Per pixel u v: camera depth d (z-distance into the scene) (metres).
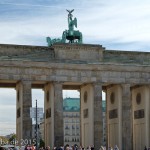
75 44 141.12
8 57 136.12
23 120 135.38
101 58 143.38
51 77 138.75
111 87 151.50
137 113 151.50
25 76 136.88
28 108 135.88
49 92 144.25
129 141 142.38
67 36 146.62
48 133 145.38
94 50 142.88
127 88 144.25
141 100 149.25
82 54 141.88
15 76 136.12
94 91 141.75
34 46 138.88
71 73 140.50
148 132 144.62
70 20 148.12
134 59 146.62
